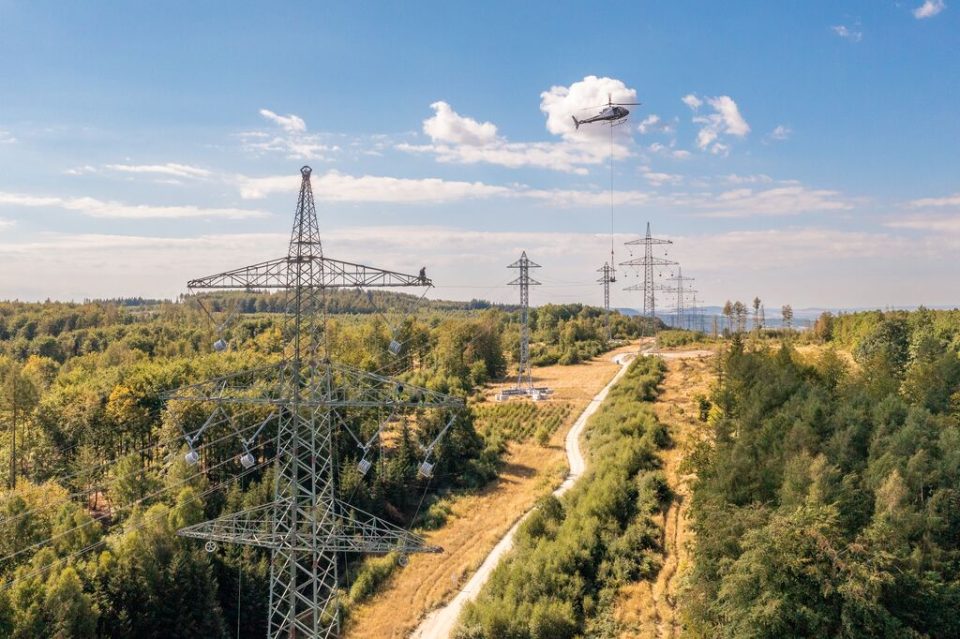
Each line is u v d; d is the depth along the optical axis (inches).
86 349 6643.7
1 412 3553.2
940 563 1807.3
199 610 2469.2
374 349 6186.0
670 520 2746.1
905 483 1998.0
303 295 1835.6
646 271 6087.6
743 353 3821.4
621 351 7805.1
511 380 6373.0
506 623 2222.0
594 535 2655.0
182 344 6279.5
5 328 7652.6
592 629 2229.3
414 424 4099.4
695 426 3710.6
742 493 2212.1
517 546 2888.8
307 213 1807.3
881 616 1646.2
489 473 3929.6
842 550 1760.6
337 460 3513.8
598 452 3750.0
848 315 6535.4
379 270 1827.0
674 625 2159.2
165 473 3339.1
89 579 2301.9
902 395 3043.8
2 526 2477.9
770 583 1766.7
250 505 2930.6
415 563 2987.2
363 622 2568.9
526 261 5511.8
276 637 1926.7
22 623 2006.6
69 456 3452.3
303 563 2913.4
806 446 2321.6
